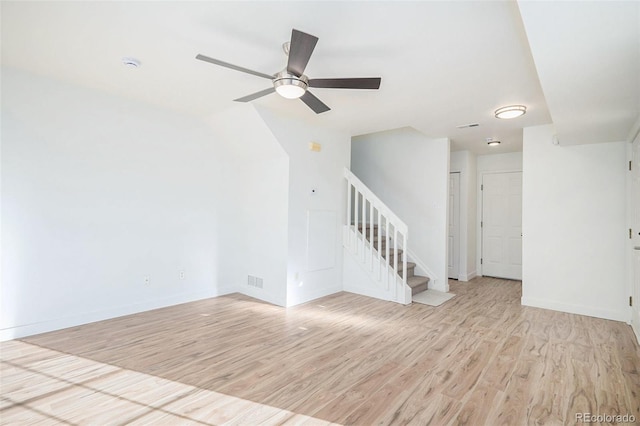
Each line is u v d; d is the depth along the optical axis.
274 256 4.24
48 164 3.11
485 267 6.32
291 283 4.15
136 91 3.36
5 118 2.86
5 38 2.32
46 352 2.70
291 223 4.14
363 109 3.68
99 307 3.45
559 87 2.29
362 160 6.09
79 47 2.44
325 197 4.65
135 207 3.71
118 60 2.65
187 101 3.64
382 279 4.53
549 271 4.14
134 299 3.72
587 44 1.74
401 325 3.48
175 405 2.02
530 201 4.27
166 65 2.72
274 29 2.12
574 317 3.81
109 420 1.86
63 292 3.22
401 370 2.49
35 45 2.42
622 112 2.79
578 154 3.98
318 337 3.13
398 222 4.33
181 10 1.94
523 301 4.30
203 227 4.35
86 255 3.36
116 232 3.56
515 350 2.87
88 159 3.35
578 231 3.98
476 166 6.36
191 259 4.24
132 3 1.88
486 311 4.01
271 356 2.71
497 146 5.57
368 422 1.88
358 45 2.27
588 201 3.92
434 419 1.91
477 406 2.04
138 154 3.72
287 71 2.19
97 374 2.37
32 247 3.03
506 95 3.20
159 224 3.92
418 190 5.39
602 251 3.83
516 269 5.97
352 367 2.53
